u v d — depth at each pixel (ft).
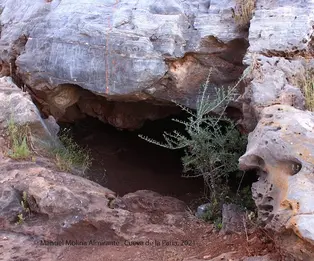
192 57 20.74
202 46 20.35
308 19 18.63
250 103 16.96
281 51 18.43
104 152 26.78
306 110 15.58
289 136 13.32
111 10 21.18
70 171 20.15
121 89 20.72
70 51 21.36
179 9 20.65
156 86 20.98
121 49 20.25
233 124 18.78
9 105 20.90
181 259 14.66
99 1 21.81
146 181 24.22
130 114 25.86
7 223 16.47
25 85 24.07
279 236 12.27
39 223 16.43
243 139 17.89
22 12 25.31
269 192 13.37
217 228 16.29
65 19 21.95
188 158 18.90
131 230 16.21
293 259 12.03
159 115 25.67
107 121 26.58
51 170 19.03
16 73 24.64
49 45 22.13
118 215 16.39
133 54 20.12
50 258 15.02
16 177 17.88
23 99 21.07
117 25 20.59
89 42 20.86
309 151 12.75
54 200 16.39
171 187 23.56
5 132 20.42
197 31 20.42
